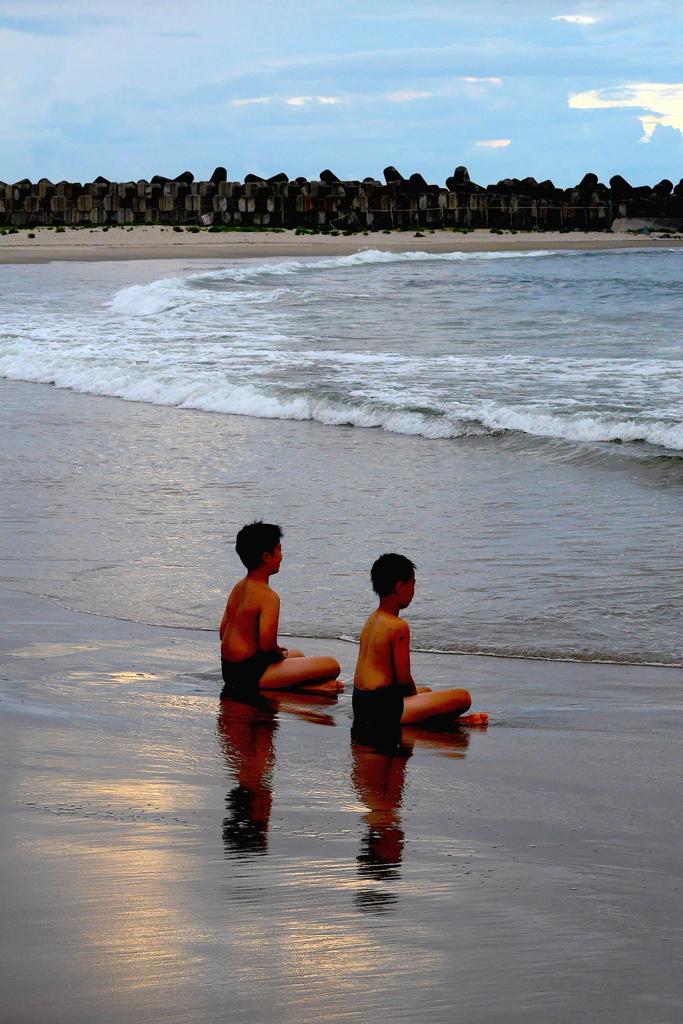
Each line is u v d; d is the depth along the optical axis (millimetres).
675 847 4590
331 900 3896
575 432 16625
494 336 28797
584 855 4469
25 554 11070
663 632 8586
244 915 3730
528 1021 3121
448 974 3379
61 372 23969
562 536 11508
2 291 41000
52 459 15953
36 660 7703
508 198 122875
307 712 7027
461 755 6043
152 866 4109
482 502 13125
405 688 6746
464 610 9250
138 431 18188
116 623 8883
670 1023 3125
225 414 19859
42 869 4027
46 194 118312
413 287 43906
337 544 11422
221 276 46281
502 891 4035
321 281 46688
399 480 14406
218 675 7633
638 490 13469
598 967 3451
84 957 3395
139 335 29391
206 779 5312
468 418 17703
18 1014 3088
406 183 122250
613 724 6617
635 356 24859
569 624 8820
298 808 4957
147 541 11570
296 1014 3117
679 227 127562
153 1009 3125
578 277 50219
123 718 6375
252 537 7492
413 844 4539
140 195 117125
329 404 19281
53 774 5160
